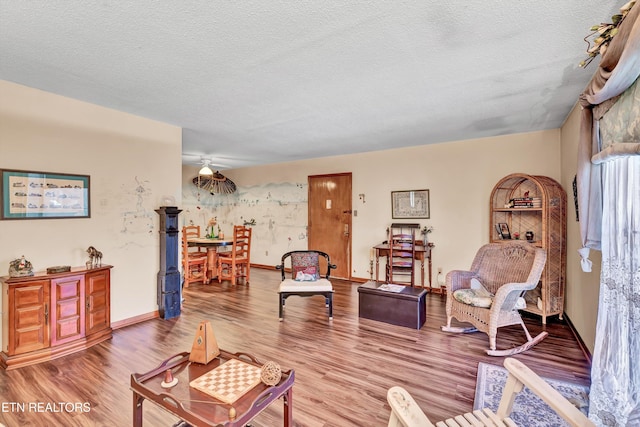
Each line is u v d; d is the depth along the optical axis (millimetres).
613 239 1812
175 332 3213
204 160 6441
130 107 3209
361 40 1924
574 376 2346
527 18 1698
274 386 1537
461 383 2260
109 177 3270
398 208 5234
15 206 2652
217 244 5488
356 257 5723
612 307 1803
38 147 2775
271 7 1603
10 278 2463
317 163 6215
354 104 3080
